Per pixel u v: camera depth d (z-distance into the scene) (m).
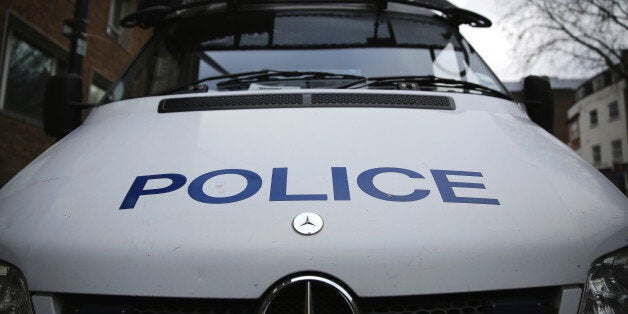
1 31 8.41
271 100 2.05
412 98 2.11
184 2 2.81
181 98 2.15
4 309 1.33
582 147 42.53
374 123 1.87
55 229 1.40
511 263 1.32
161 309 1.30
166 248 1.31
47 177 1.66
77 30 6.06
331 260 1.27
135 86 2.56
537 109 2.77
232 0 2.80
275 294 1.24
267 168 1.56
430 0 2.81
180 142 1.78
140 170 1.62
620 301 1.34
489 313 1.28
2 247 1.41
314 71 2.43
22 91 9.37
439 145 1.75
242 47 2.65
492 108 2.19
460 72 2.59
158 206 1.43
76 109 2.59
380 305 1.29
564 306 1.32
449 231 1.34
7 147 8.65
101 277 1.30
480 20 2.91
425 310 1.29
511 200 1.48
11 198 1.60
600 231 1.42
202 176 1.54
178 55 2.67
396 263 1.28
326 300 1.27
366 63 2.53
